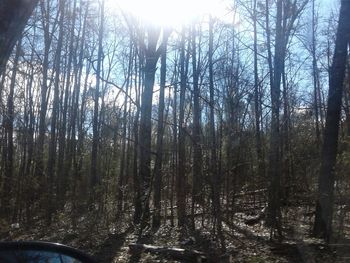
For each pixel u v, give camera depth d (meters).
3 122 20.23
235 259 10.08
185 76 16.95
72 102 24.45
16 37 2.74
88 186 17.36
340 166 10.47
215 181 11.55
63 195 17.17
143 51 17.19
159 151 15.65
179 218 14.08
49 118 26.11
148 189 14.99
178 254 10.27
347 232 10.31
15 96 21.98
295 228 11.78
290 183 14.31
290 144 15.14
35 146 23.86
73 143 22.77
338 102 11.39
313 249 9.84
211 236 11.93
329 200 10.55
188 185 15.14
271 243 11.40
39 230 14.53
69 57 23.22
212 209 12.20
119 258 10.45
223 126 13.06
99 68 22.50
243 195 16.27
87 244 12.15
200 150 12.73
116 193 16.02
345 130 15.45
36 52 22.36
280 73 17.27
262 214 15.14
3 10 2.63
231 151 13.05
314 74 19.19
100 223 13.79
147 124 15.95
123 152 24.48
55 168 22.73
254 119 16.98
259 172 15.73
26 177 17.05
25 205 16.88
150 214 15.39
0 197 16.55
